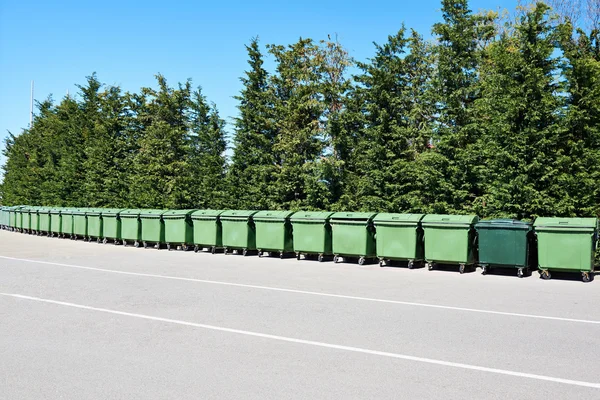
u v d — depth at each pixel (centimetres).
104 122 3098
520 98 1339
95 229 2159
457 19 1725
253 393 452
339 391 456
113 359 551
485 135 1498
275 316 749
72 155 3394
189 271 1242
